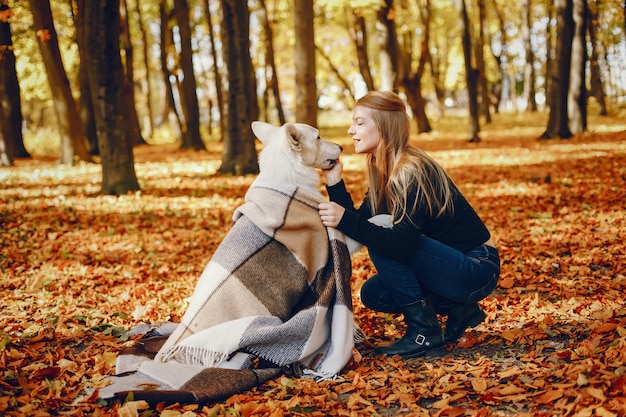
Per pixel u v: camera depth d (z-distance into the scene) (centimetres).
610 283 448
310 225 320
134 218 829
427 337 335
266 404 278
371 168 348
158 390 285
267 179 322
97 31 981
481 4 2809
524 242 617
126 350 346
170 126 3200
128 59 2439
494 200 902
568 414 248
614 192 858
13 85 1819
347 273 326
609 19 2138
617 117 2591
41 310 447
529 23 3250
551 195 886
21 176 1316
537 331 361
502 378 299
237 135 1266
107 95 1008
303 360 319
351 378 312
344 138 2584
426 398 288
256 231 316
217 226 784
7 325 411
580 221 691
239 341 304
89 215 848
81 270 565
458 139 2208
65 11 2191
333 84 3991
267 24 2408
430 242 323
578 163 1208
